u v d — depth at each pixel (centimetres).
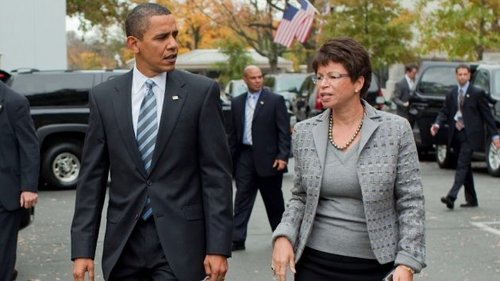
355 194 403
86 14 3325
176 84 450
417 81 1833
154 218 439
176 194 444
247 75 921
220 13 4053
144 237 442
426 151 2011
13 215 652
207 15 4022
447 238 988
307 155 412
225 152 454
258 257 891
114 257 442
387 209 405
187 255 440
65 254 927
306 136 416
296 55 4788
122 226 443
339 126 412
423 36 2436
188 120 446
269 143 921
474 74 1683
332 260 405
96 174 452
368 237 402
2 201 645
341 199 407
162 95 450
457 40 2317
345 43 408
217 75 4691
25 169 652
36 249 956
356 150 405
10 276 652
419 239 398
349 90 406
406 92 2020
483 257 886
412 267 392
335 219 406
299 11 2566
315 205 408
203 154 449
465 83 1202
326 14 3161
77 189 454
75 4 3297
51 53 2194
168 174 444
